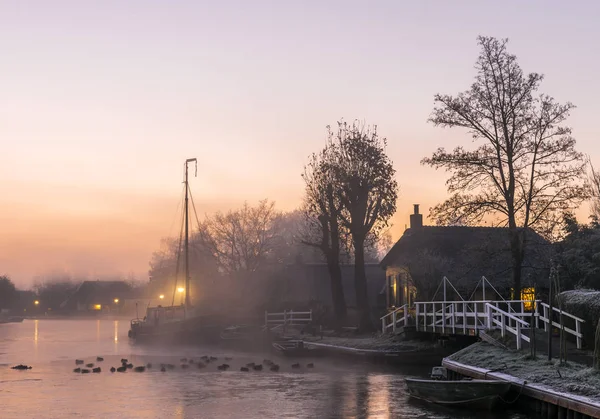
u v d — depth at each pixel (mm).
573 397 20859
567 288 42688
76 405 29016
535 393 23031
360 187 56219
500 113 43250
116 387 34219
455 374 30484
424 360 41594
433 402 27016
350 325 59938
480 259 43375
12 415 26891
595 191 49375
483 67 43656
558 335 32688
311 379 36688
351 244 61656
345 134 58219
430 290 51438
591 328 29188
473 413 25594
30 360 49844
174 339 68438
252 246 105312
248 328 64500
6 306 193125
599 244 43812
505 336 32125
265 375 38781
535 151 42781
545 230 42156
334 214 57906
